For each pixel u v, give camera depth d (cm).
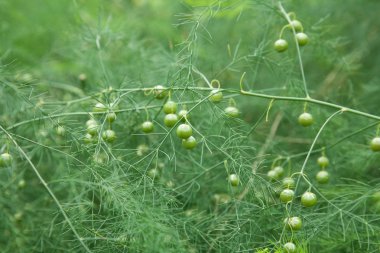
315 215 54
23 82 59
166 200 53
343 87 72
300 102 63
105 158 56
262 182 53
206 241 53
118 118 58
